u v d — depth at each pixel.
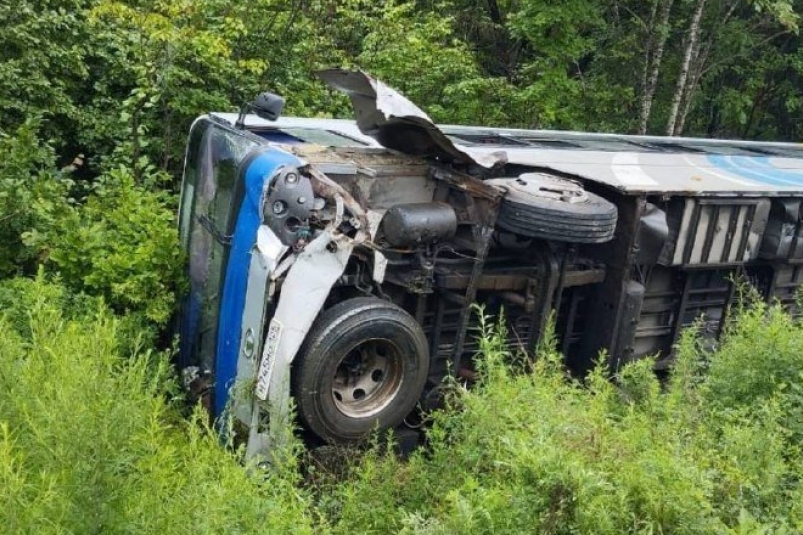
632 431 3.75
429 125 5.00
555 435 3.59
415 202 5.26
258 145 4.90
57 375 3.20
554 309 5.47
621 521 3.28
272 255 4.47
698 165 6.80
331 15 11.87
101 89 9.17
